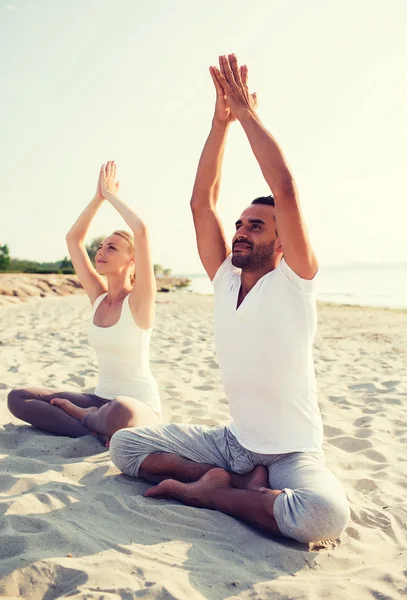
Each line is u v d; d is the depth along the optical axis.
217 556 2.35
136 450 2.98
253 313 2.67
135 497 2.82
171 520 2.61
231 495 2.67
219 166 3.04
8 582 2.03
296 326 2.65
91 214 4.08
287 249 2.58
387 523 2.76
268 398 2.70
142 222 3.68
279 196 2.53
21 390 3.87
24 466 3.15
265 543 2.46
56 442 3.60
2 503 2.58
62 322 12.16
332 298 25.75
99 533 2.44
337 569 2.31
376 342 10.10
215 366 6.98
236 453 2.83
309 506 2.41
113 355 3.78
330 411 4.95
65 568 2.13
